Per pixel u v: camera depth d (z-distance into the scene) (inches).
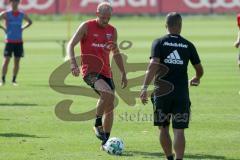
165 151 1363.2
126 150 1571.1
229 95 2529.5
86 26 1582.2
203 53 4515.3
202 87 2780.5
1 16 2864.2
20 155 1503.4
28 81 3024.1
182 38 1334.9
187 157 1491.1
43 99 2429.9
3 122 1939.0
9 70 3590.1
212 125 1892.2
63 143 1646.2
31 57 4325.8
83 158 1478.8
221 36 5895.7
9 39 2861.7
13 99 2431.1
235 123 1924.2
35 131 1803.6
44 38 5423.2
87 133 1780.3
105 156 1501.0
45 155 1505.9
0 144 1625.2
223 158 1483.8
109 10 1573.6
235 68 3563.0
